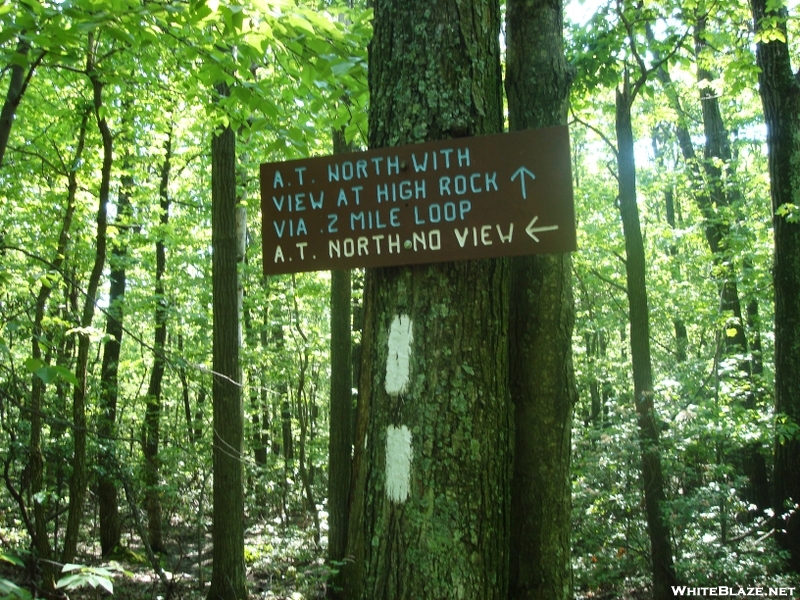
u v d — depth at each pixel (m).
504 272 2.48
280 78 4.75
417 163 2.35
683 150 15.20
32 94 8.30
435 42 2.42
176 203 14.45
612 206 16.00
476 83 2.43
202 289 14.58
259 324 15.42
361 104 4.21
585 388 16.67
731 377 9.92
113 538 10.75
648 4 8.48
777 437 8.70
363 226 2.38
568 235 2.22
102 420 9.80
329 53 3.84
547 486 3.31
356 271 12.03
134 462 10.68
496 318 2.40
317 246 2.41
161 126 10.27
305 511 12.38
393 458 2.29
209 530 12.77
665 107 13.03
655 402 8.52
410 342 2.32
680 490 9.15
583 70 7.91
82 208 9.62
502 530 2.39
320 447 14.95
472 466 2.27
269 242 2.45
